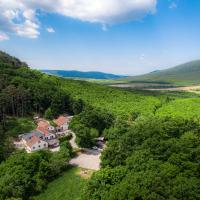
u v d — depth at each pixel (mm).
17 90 155125
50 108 166125
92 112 150750
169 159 64688
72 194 88125
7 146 113375
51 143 127812
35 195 87500
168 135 83062
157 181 53812
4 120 136875
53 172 98812
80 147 127250
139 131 87750
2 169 93562
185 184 52781
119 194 53000
